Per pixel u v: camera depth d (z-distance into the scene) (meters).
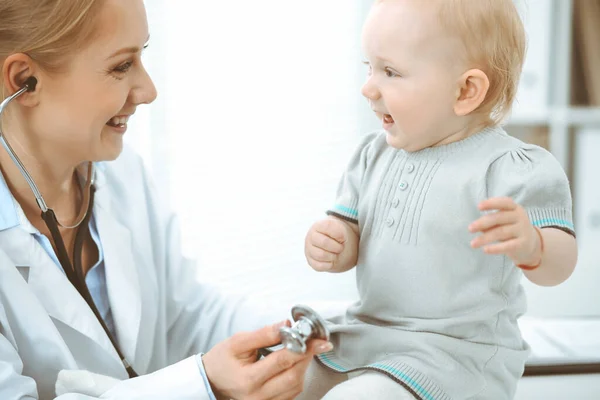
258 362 0.84
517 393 1.42
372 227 0.97
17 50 0.91
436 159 0.93
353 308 1.02
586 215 2.62
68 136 0.97
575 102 2.58
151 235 1.27
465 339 0.92
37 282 1.01
